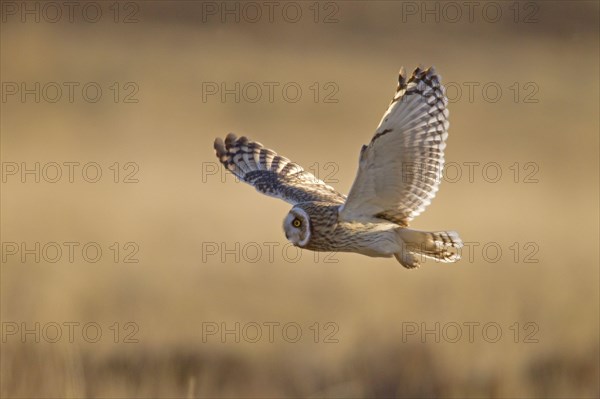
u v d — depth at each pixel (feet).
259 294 49.03
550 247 58.90
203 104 108.78
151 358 42.19
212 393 41.42
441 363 42.70
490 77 130.31
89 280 48.62
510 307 45.70
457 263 52.90
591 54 143.13
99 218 60.39
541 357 43.04
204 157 84.48
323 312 46.73
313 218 25.59
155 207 64.39
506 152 96.37
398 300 47.42
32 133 87.76
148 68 122.01
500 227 62.80
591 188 81.00
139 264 51.93
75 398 36.27
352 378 42.27
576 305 46.57
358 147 96.02
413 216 24.85
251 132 99.66
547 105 118.62
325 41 142.10
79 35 131.64
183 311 46.06
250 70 124.98
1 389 37.14
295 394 41.88
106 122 96.94
